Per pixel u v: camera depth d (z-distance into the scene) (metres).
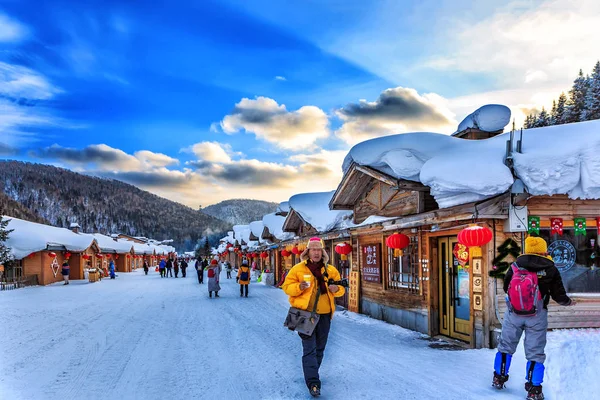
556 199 6.99
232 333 9.22
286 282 5.17
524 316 4.76
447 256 8.59
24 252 26.34
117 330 9.70
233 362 6.70
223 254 62.25
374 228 11.12
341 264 14.74
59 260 30.91
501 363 5.03
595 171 6.51
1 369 6.41
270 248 27.45
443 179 6.98
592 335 6.23
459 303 8.18
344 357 6.88
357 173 11.37
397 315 10.18
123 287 24.58
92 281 30.53
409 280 9.86
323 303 5.21
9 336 9.04
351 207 13.20
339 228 14.26
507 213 6.86
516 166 6.63
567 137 7.30
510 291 4.82
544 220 6.92
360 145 9.26
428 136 8.88
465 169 6.83
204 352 7.41
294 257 22.03
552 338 6.15
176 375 6.02
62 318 11.71
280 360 6.79
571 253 7.07
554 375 5.02
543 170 6.52
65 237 31.86
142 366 6.52
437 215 7.90
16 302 16.33
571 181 6.54
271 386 5.45
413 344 7.98
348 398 4.92
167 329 9.79
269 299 16.73
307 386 4.97
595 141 6.84
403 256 10.16
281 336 8.86
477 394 4.92
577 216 6.99
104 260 42.09
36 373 6.19
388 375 5.78
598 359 5.20
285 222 21.12
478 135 9.73
